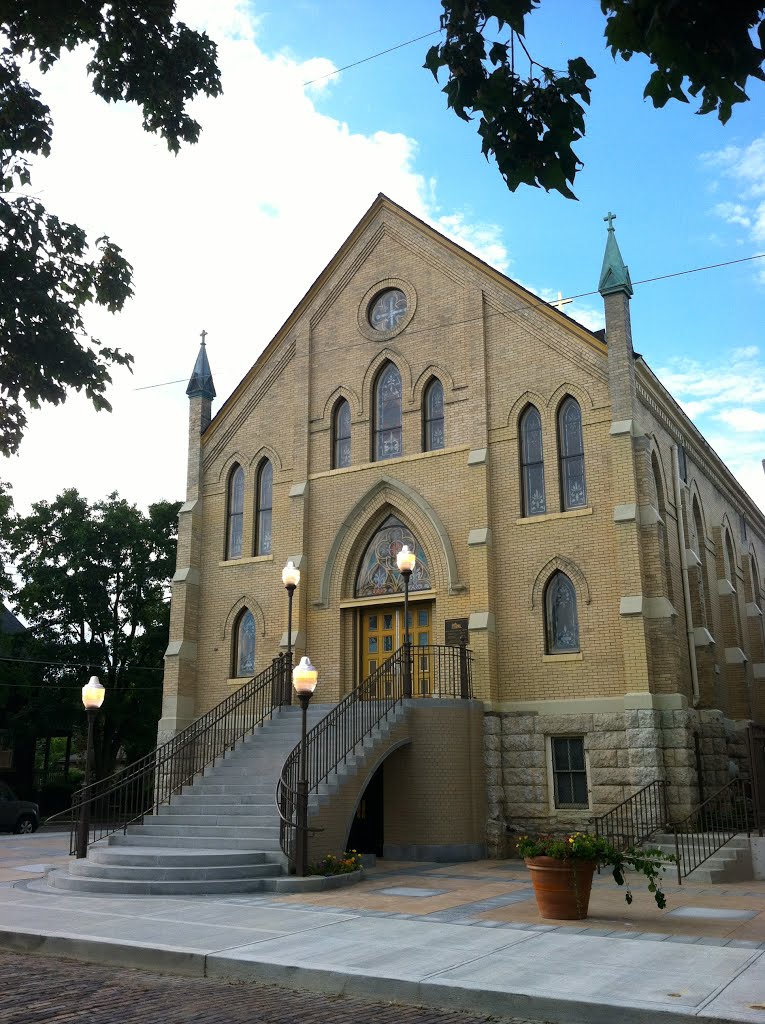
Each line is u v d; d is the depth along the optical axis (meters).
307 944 9.37
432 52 5.23
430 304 22.66
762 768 16.12
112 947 9.51
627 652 17.92
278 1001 7.80
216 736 19.70
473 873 15.70
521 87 5.07
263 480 24.78
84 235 11.08
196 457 25.58
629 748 17.48
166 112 10.88
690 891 13.34
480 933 9.88
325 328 24.38
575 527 19.41
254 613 23.42
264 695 20.83
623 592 18.28
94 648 35.56
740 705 24.28
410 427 22.19
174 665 23.59
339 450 23.56
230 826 15.92
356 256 24.23
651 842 16.39
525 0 4.94
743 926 10.27
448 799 17.98
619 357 19.52
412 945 9.27
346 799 15.99
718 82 4.12
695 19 3.99
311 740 16.16
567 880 10.73
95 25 10.09
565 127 4.98
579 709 18.47
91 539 35.53
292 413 24.31
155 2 10.15
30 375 10.83
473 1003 7.48
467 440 21.20
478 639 19.50
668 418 22.30
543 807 18.42
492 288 21.77
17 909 11.82
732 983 7.52
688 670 20.17
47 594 34.91
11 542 35.53
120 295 11.36
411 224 23.39
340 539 22.53
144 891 13.20
